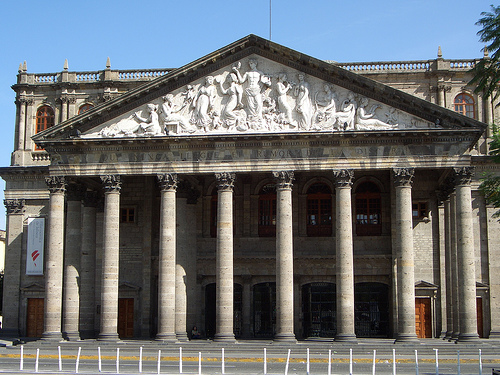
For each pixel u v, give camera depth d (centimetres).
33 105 6644
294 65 5206
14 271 6381
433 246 5856
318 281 5928
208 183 6172
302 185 6044
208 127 5225
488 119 6125
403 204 5019
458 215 5003
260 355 4597
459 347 4744
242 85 5247
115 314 5162
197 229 6103
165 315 5116
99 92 6569
